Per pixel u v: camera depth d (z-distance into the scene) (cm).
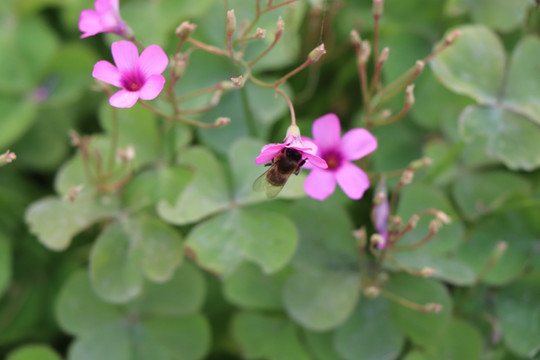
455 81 35
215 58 38
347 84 39
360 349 35
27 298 37
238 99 37
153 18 38
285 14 37
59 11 40
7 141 38
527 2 36
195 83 37
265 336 36
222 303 37
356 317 35
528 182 36
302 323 34
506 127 35
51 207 35
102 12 32
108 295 34
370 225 37
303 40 39
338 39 39
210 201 35
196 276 36
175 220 34
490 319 35
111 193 35
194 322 36
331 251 35
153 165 36
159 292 36
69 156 39
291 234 34
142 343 36
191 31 32
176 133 36
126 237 35
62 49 38
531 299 35
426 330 34
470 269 34
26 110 38
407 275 35
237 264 34
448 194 37
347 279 35
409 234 35
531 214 35
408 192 35
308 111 39
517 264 35
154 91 30
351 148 32
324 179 32
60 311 36
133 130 36
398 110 38
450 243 35
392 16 39
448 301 34
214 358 37
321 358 35
